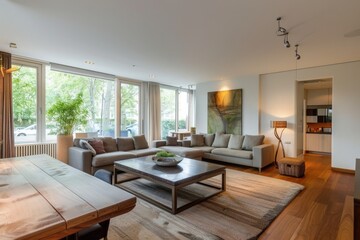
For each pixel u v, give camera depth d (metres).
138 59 4.44
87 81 5.71
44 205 1.08
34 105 4.66
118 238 2.04
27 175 1.63
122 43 3.49
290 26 2.80
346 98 4.55
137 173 3.07
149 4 2.29
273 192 3.29
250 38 3.22
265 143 5.66
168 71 5.52
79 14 2.53
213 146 6.04
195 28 2.90
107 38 3.28
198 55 4.11
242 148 5.47
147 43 3.48
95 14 2.53
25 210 1.02
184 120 8.81
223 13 2.48
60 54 4.14
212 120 6.88
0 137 3.97
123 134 6.48
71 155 4.32
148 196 3.11
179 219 2.43
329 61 4.47
